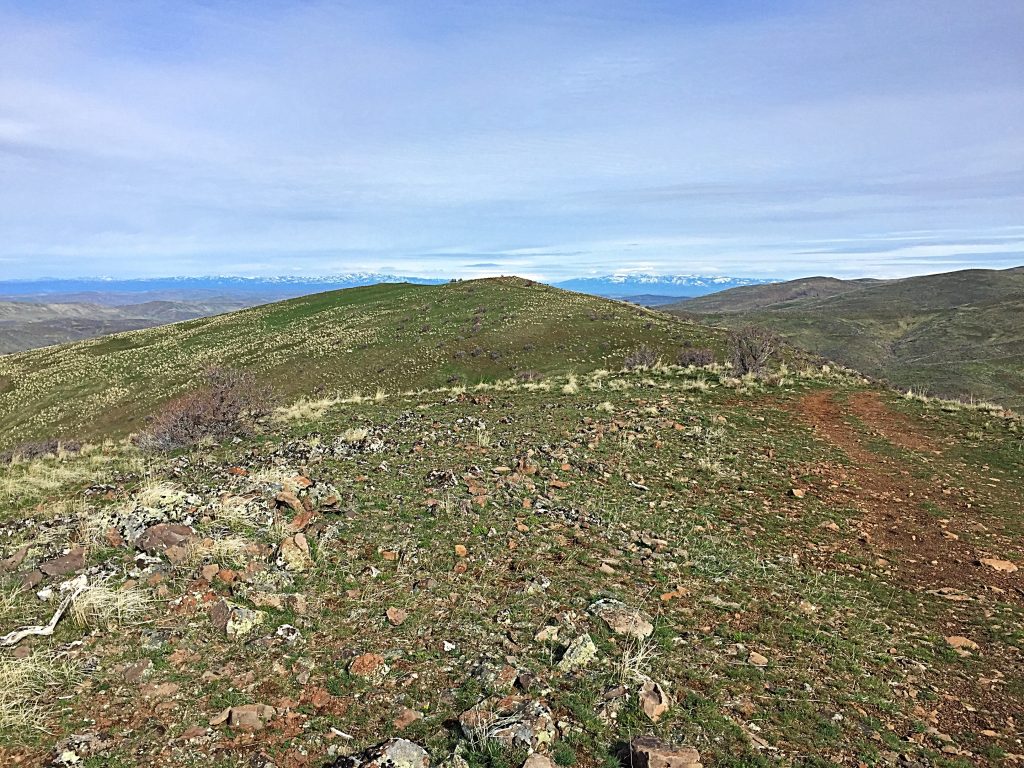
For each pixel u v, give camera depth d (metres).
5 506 10.38
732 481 11.97
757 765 4.41
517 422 15.95
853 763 4.60
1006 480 12.85
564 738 4.43
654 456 13.13
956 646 6.66
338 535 7.75
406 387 54.16
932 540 9.82
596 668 5.31
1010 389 118.06
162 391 58.78
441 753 4.16
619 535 8.67
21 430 55.28
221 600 5.88
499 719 4.47
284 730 4.36
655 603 6.78
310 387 55.47
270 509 8.21
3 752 3.95
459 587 6.70
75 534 7.21
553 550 7.86
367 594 6.45
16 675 4.61
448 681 5.05
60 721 4.29
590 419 16.19
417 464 11.40
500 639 5.70
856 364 176.50
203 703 4.61
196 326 97.88
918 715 5.40
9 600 5.69
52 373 74.44
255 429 17.06
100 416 55.41
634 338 62.16
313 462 11.25
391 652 5.43
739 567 8.05
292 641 5.49
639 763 4.19
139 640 5.30
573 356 58.69
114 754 4.01
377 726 4.50
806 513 10.63
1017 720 5.43
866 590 7.91
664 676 5.38
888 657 6.25
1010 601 7.84
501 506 9.30
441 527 8.27
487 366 57.94
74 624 5.44
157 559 6.52
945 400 20.28
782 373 24.16
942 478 12.89
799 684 5.56
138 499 8.32
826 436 15.85
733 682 5.46
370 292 106.81
